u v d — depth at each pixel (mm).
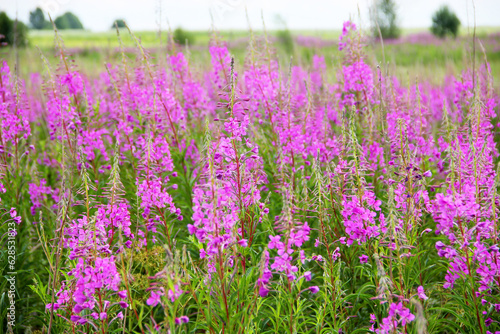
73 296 3293
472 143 3885
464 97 6660
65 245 4086
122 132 5918
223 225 3203
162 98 6109
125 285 3492
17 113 5668
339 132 6172
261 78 5961
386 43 27469
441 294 4141
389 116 5629
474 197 3545
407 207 3986
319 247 4707
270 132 6164
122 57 6445
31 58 10328
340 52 7523
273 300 4078
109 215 4098
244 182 3994
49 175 6613
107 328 3391
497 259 3531
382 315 3939
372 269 3992
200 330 4402
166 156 5180
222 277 3230
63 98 5836
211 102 7590
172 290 2824
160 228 4723
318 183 3863
